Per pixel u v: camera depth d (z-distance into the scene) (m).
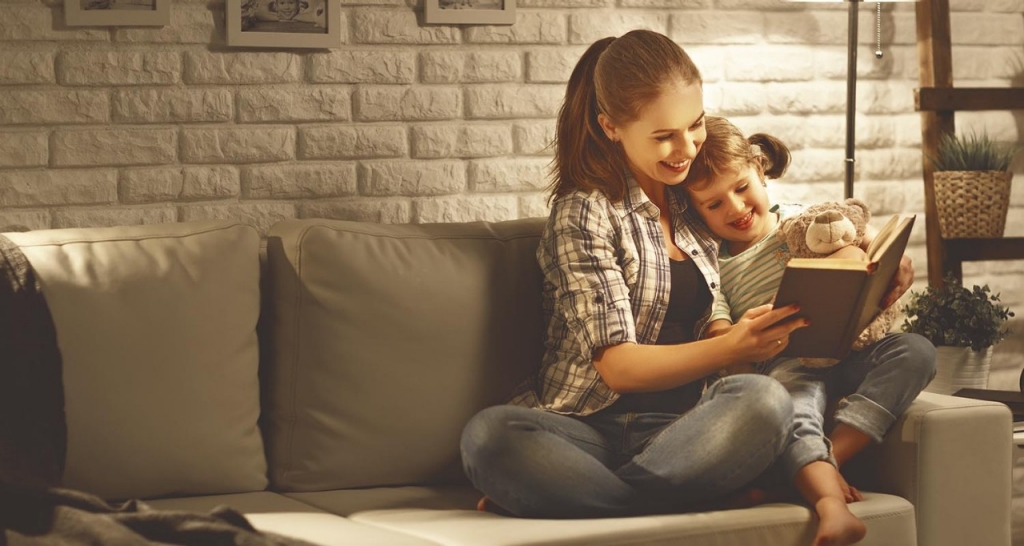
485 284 2.36
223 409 2.18
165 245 2.22
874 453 2.21
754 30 3.05
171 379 2.13
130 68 2.53
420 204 2.79
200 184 2.60
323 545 1.78
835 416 2.21
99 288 2.12
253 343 2.26
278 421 2.27
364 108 2.72
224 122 2.62
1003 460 2.19
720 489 2.01
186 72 2.57
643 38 2.23
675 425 2.04
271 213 2.66
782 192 3.11
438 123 2.79
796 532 1.98
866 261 1.95
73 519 1.71
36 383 2.02
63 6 2.47
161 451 2.12
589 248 2.20
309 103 2.67
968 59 3.29
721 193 2.30
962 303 2.88
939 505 2.14
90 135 2.52
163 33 2.55
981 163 3.05
